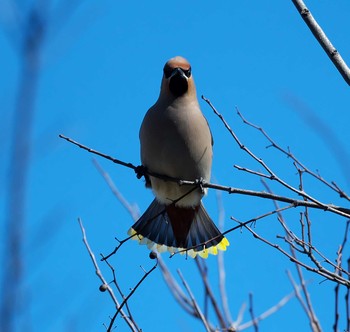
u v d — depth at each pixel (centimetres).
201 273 1037
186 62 1161
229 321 1012
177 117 1133
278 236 877
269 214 891
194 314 1008
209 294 1020
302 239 895
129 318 855
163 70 1168
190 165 1148
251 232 877
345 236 938
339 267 872
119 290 880
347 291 869
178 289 1021
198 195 1188
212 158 1202
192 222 1257
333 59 934
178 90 1145
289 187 895
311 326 913
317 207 888
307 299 936
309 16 955
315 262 855
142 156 1165
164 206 1220
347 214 880
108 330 809
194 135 1135
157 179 1170
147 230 1245
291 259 857
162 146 1136
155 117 1141
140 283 829
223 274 1058
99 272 893
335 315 857
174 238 1245
